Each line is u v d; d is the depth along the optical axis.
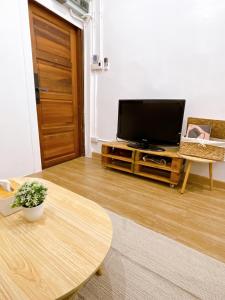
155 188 2.01
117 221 1.43
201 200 1.79
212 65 1.88
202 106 2.01
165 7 2.00
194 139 1.84
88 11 2.48
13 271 0.59
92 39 2.60
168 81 2.16
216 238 1.29
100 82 2.72
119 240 1.23
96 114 2.88
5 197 0.87
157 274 0.99
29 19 1.96
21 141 2.06
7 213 0.88
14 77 1.87
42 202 0.85
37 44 2.10
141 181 2.18
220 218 1.52
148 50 2.21
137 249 1.16
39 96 2.23
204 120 1.96
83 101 2.86
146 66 2.27
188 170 1.89
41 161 2.42
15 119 1.96
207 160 1.75
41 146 2.39
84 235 0.77
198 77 1.97
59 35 2.35
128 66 2.41
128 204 1.68
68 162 2.79
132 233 1.31
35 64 2.12
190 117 2.05
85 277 0.58
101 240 0.74
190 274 1.00
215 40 1.82
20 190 0.84
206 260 1.10
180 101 1.94
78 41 2.61
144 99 2.18
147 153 2.17
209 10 1.79
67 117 2.73
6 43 1.75
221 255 1.14
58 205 0.98
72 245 0.71
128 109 2.30
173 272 1.01
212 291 0.91
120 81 2.53
